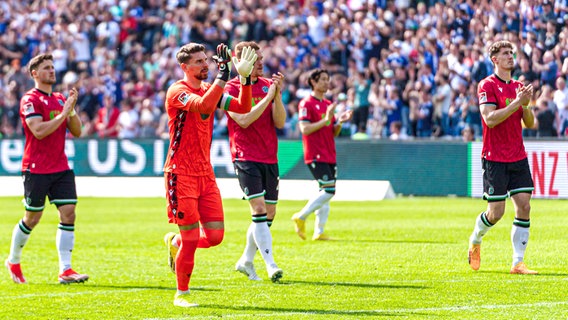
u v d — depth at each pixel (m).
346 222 24.47
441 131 34.09
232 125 14.96
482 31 33.34
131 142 37.09
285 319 11.05
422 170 33.12
